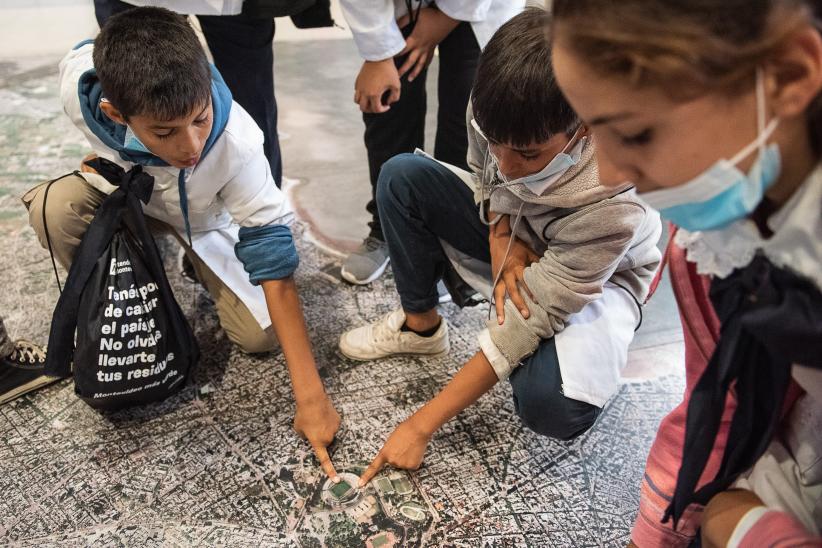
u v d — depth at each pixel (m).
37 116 2.35
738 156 0.49
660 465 0.91
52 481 1.19
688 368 0.85
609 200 0.94
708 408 0.71
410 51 1.40
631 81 0.47
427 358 1.45
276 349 1.46
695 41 0.43
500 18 1.38
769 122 0.48
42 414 1.32
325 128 2.38
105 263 1.20
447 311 1.57
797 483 0.72
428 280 1.31
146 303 1.21
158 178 1.23
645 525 0.93
